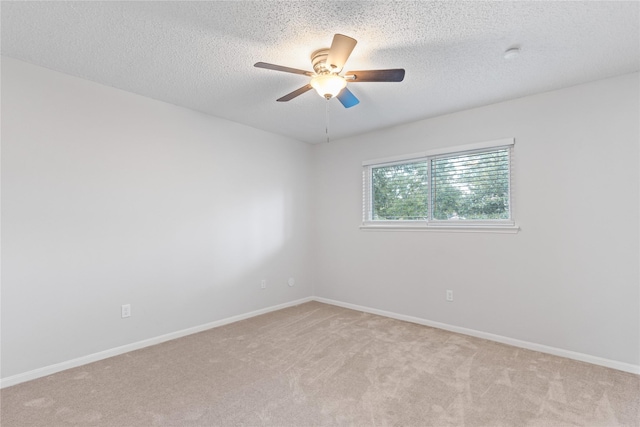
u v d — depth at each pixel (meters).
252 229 4.02
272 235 4.26
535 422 1.86
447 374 2.43
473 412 1.96
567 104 2.81
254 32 2.02
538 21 1.90
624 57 2.30
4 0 1.72
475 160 3.38
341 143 4.52
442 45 2.16
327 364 2.61
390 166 4.09
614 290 2.58
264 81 2.73
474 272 3.30
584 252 2.71
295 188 4.59
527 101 3.01
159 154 3.16
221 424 1.85
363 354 2.81
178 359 2.72
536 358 2.73
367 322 3.72
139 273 3.01
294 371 2.49
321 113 3.51
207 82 2.75
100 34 2.05
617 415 1.92
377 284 4.08
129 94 2.96
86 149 2.70
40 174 2.47
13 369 2.32
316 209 4.80
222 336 3.28
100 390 2.21
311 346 3.00
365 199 4.27
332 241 4.59
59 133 2.56
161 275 3.16
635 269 2.51
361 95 2.97
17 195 2.37
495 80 2.67
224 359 2.72
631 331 2.51
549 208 2.88
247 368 2.54
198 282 3.46
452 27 1.96
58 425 1.84
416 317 3.71
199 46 2.19
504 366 2.57
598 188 2.66
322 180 4.73
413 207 3.85
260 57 2.33
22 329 2.37
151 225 3.10
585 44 2.14
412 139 3.78
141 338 3.00
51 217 2.52
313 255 4.82
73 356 2.60
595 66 2.44
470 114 3.34
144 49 2.23
